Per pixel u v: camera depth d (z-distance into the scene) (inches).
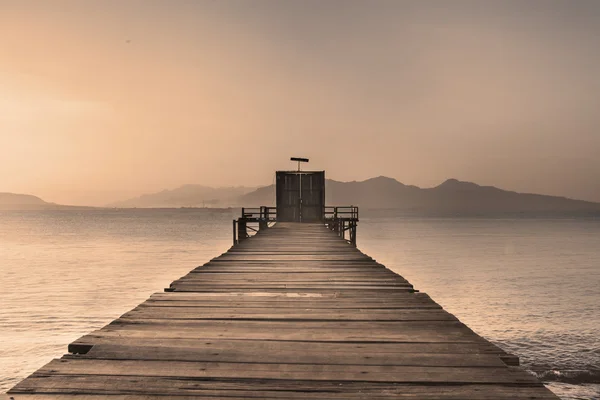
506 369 151.0
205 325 209.6
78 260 1846.7
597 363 665.0
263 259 480.4
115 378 141.3
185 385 136.7
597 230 5059.1
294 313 236.5
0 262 1780.3
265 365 155.1
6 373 577.6
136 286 1191.6
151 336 189.2
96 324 800.3
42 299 1016.9
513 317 925.8
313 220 1366.9
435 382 139.6
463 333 198.2
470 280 1413.6
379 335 194.4
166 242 2920.8
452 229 5260.8
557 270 1659.7
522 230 5049.2
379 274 376.5
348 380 141.6
